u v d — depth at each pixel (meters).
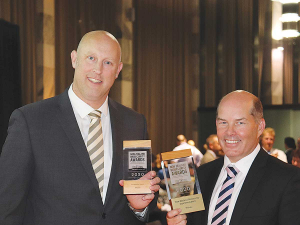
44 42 5.46
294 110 8.27
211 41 9.39
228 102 1.67
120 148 1.80
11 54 4.36
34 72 5.36
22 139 1.62
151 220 3.39
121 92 7.12
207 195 1.75
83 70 1.70
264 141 4.34
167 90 8.38
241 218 1.58
